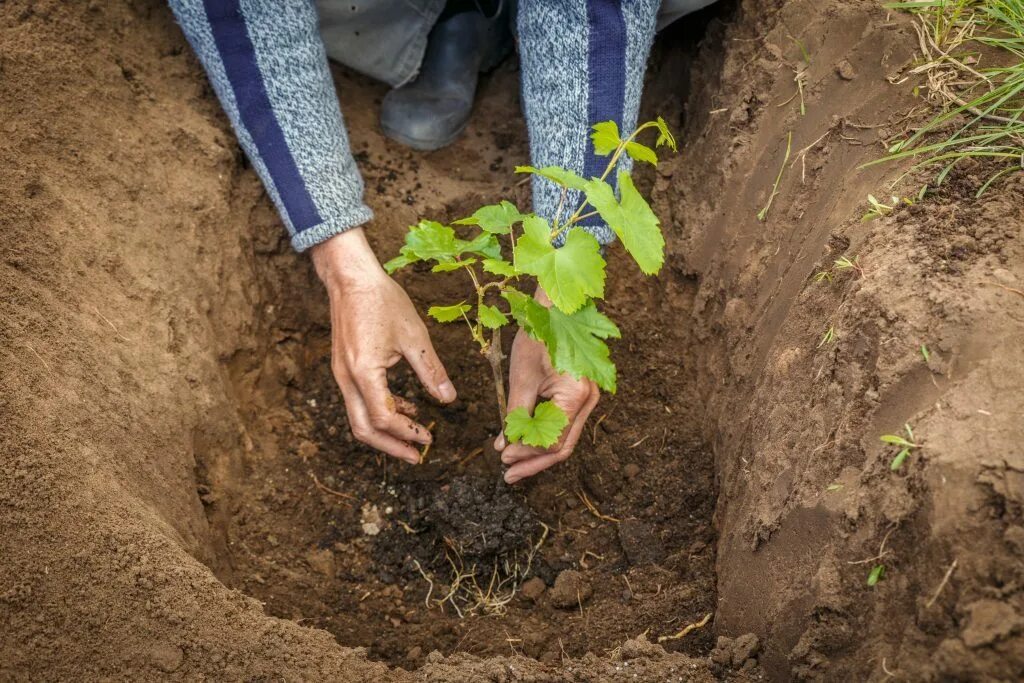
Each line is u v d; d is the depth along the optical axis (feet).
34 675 4.39
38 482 4.81
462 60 7.95
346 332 5.91
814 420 4.94
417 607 5.94
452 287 7.29
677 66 8.01
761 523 5.00
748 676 4.63
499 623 5.71
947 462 3.88
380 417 5.70
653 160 4.56
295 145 6.08
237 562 6.02
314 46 6.14
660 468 6.34
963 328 4.26
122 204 6.41
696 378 6.79
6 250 5.58
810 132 6.27
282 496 6.44
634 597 5.66
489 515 5.96
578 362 4.51
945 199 5.05
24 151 6.06
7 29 6.39
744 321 6.27
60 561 4.65
